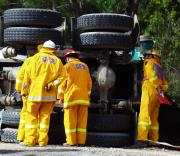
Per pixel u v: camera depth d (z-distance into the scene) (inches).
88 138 534.9
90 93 542.9
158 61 560.7
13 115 542.0
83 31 538.3
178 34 910.4
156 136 554.6
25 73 499.8
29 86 502.0
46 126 499.8
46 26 539.5
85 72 521.3
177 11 874.8
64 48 569.0
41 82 495.8
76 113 516.7
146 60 550.3
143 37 562.9
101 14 525.3
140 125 538.9
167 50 916.0
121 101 547.8
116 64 578.6
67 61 522.3
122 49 542.0
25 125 501.0
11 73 565.0
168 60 912.3
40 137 498.9
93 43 526.3
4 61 594.6
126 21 528.7
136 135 539.2
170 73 912.9
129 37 531.8
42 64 498.3
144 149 519.8
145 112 539.8
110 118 539.2
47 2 1016.2
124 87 593.3
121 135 539.5
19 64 603.2
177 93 887.1
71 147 500.1
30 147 488.1
